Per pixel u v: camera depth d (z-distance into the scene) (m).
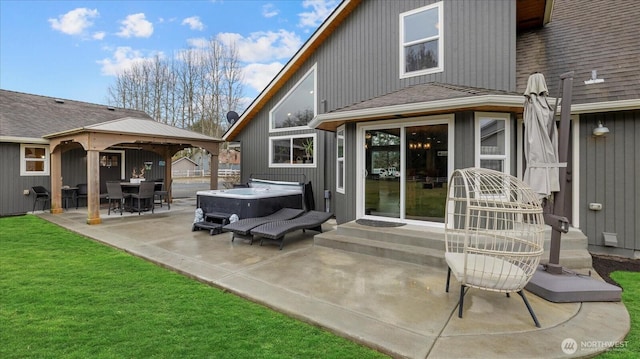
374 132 6.36
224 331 2.86
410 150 5.93
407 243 5.16
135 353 2.52
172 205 11.81
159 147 12.43
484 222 5.16
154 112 33.00
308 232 7.00
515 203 3.40
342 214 7.15
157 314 3.19
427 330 2.79
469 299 3.45
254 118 10.79
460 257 3.54
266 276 4.20
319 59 8.97
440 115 5.54
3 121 10.49
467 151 5.28
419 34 7.00
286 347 2.61
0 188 9.79
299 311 3.16
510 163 5.42
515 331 2.77
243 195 7.28
